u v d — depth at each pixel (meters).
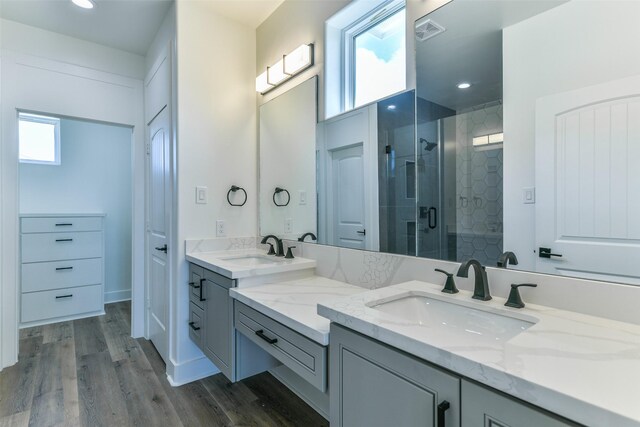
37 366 2.47
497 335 1.04
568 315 0.99
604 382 0.60
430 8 1.46
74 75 2.75
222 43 2.44
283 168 2.34
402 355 0.86
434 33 1.45
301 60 2.08
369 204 1.73
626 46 0.94
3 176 2.46
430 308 1.24
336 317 1.04
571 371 0.64
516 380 0.63
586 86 1.01
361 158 1.78
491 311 1.07
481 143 1.28
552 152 1.08
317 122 2.05
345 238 1.85
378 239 1.67
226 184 2.46
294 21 2.21
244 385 2.21
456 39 1.36
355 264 1.77
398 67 1.63
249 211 2.59
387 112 1.66
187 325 2.27
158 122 2.66
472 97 1.31
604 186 0.97
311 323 1.18
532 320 0.97
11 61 2.50
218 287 1.87
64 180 3.81
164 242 2.52
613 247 0.95
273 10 2.40
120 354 2.69
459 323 1.14
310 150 2.11
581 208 1.01
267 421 1.84
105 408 1.95
